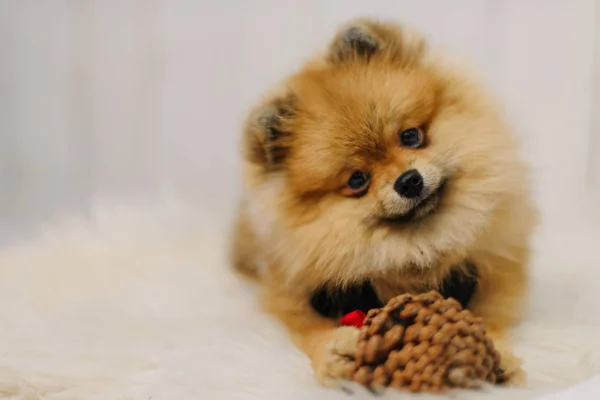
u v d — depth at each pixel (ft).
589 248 2.52
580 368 1.87
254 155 2.09
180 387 1.86
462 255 2.04
